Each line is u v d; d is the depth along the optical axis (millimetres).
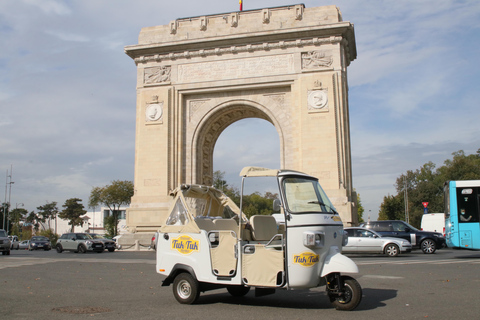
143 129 48344
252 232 14086
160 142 47656
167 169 47000
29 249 68500
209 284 14109
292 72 45312
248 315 11734
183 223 14391
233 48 46906
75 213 135875
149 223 46531
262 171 13297
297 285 12242
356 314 11750
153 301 14250
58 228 158875
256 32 45875
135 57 49719
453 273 20969
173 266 14195
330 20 45031
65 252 50531
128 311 12406
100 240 49062
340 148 43438
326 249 12555
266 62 46156
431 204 110250
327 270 12312
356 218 44750
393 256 33781
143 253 42250
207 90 47438
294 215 12492
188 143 47969
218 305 13430
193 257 13805
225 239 13375
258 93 46656
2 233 44250
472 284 17172
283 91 46062
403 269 23109
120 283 18906
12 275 21984
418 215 109688
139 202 47281
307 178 13789
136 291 16562
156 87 48688
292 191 13031
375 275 20422
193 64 48094
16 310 12617
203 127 48188
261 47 46219
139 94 49188
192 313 12070
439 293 15148
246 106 47469
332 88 44094
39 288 17312
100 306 13297
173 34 48812
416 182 126375
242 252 13086
